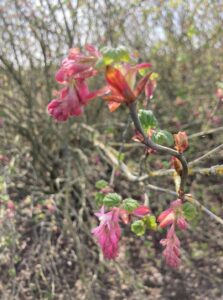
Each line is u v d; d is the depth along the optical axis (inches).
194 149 142.3
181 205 49.8
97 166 139.7
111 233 48.5
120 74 36.5
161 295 115.0
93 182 137.6
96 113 147.7
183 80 162.2
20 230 126.6
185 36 154.5
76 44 136.8
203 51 158.7
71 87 40.2
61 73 39.7
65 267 120.2
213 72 158.1
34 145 137.7
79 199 127.0
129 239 133.1
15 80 136.2
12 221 106.5
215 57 160.6
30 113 137.3
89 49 39.6
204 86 155.9
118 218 49.4
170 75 158.4
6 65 131.7
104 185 73.7
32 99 140.9
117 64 37.7
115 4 138.6
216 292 115.0
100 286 113.5
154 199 130.5
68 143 138.6
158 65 154.9
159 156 130.0
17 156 133.2
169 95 155.7
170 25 156.0
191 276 120.8
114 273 118.4
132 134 142.2
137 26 152.3
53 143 146.3
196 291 115.7
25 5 129.5
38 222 120.0
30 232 126.1
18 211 123.6
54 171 140.3
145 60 150.9
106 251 48.4
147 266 124.4
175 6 145.7
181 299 114.0
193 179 143.9
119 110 154.9
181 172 50.2
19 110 140.5
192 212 49.8
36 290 112.2
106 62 35.5
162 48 158.6
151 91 66.5
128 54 35.5
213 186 133.9
